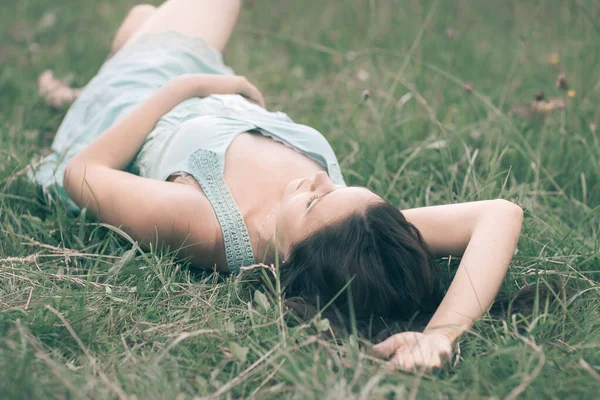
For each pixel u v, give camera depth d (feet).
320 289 5.99
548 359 5.45
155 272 6.37
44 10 13.84
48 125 9.77
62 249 6.91
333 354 5.29
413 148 8.93
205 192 6.84
